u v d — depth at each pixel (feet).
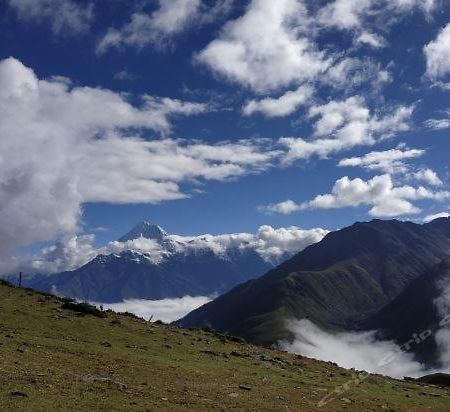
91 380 136.56
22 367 136.46
